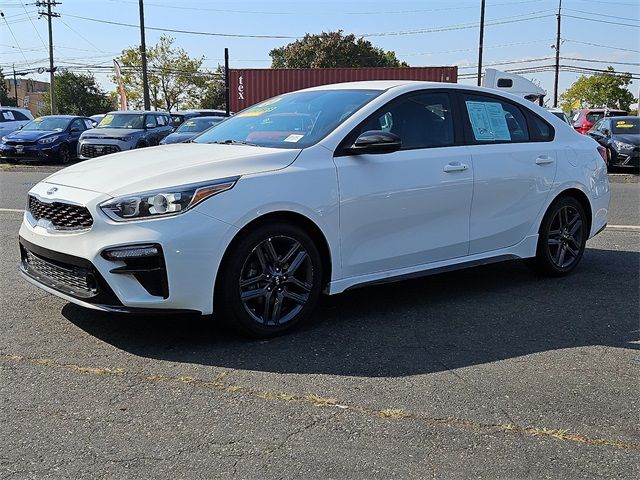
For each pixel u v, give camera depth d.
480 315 4.64
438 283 5.55
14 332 4.11
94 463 2.65
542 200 5.46
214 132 5.04
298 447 2.79
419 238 4.68
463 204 4.89
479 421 3.04
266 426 2.96
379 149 4.20
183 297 3.68
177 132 16.03
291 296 4.14
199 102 64.19
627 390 3.40
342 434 2.90
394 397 3.27
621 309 4.83
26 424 2.96
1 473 2.57
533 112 5.64
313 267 4.19
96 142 17.55
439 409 3.15
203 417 3.04
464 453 2.76
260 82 26.36
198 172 3.83
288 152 4.14
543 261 5.62
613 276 5.86
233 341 4.01
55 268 4.00
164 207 3.64
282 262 4.05
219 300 3.87
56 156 19.20
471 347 4.00
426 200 4.64
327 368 3.62
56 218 3.95
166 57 60.62
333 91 4.99
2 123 22.16
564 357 3.85
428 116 4.85
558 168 5.57
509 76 22.72
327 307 4.80
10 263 6.02
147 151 4.55
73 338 4.02
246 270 3.93
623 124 17.00
